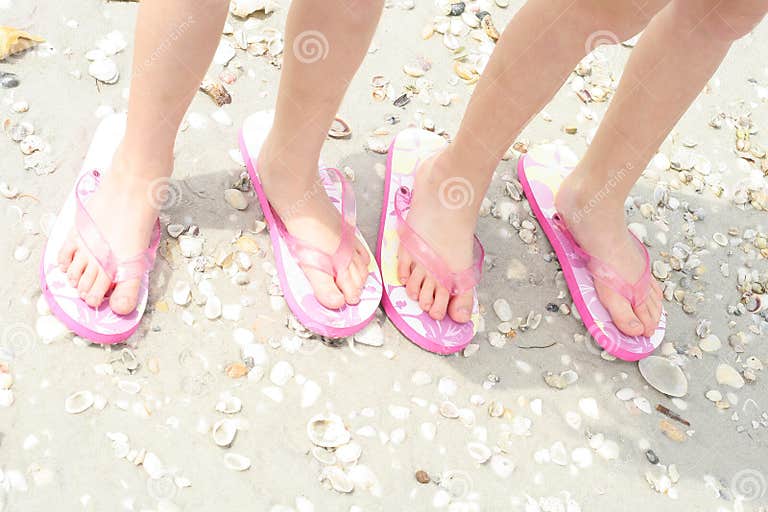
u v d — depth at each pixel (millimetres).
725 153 2006
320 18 1178
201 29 1163
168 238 1491
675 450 1531
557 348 1592
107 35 1726
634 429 1535
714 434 1569
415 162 1688
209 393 1376
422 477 1382
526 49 1261
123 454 1284
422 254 1491
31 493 1224
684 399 1599
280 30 1866
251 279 1505
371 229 1631
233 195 1575
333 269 1464
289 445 1362
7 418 1274
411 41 1945
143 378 1360
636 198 1851
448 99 1872
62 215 1432
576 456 1479
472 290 1522
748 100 2127
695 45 1333
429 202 1513
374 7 1177
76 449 1274
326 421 1389
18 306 1369
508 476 1426
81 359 1348
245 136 1615
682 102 1418
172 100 1245
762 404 1629
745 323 1730
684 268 1775
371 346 1492
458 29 2004
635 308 1601
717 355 1668
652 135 1467
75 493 1239
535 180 1763
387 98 1834
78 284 1341
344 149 1726
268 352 1440
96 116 1613
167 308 1430
